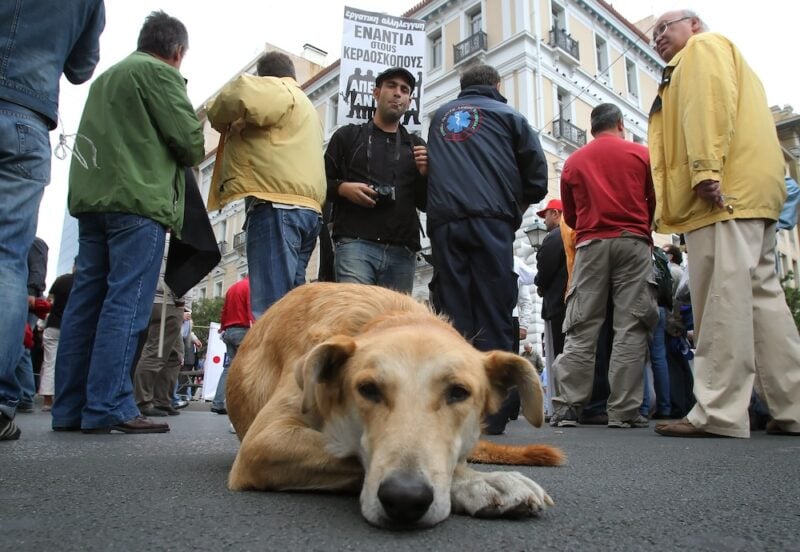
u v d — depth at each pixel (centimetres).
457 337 204
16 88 265
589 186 476
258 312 371
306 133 389
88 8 299
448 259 387
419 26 540
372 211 410
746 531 131
